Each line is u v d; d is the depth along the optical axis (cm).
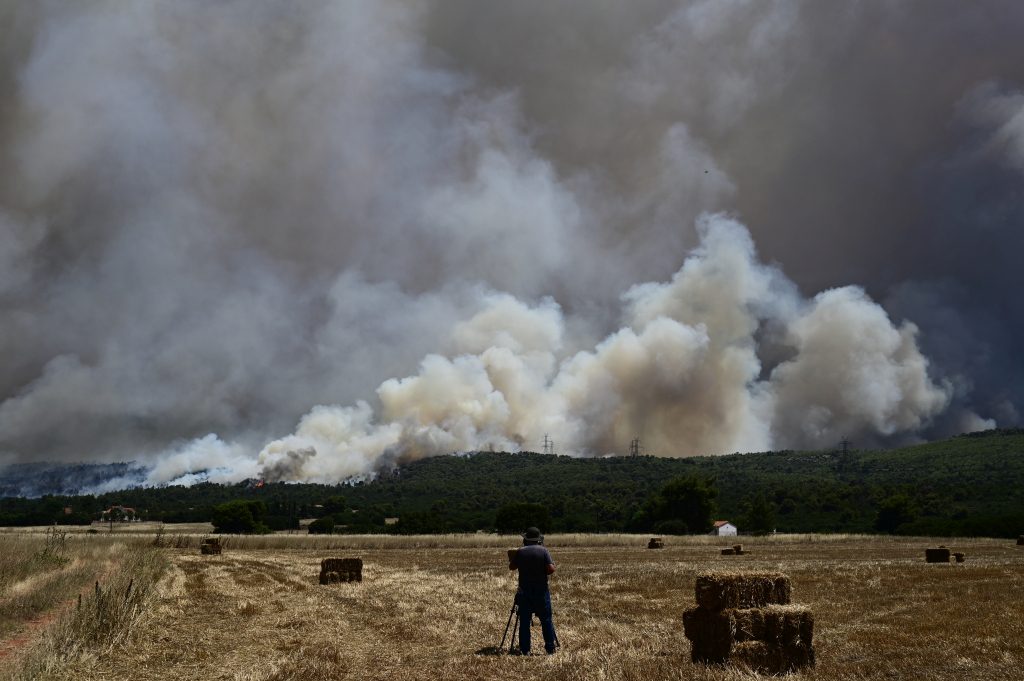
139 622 1967
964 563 4566
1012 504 16050
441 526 14888
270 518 16600
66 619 1827
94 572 3397
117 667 1519
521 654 1639
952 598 2538
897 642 1662
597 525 14988
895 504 13962
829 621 2039
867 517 15975
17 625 2031
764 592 1462
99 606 1864
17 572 3116
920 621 1998
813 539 9525
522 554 1695
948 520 12738
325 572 3500
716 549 7350
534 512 12581
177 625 2089
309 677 1415
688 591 2938
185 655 1648
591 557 5947
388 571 4288
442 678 1395
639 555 6253
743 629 1419
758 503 14075
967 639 1666
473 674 1427
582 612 2317
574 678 1351
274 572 4197
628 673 1364
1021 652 1509
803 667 1397
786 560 5209
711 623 1450
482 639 1845
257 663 1535
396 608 2445
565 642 1773
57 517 17812
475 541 8312
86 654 1566
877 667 1407
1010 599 2478
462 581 3519
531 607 1677
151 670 1498
